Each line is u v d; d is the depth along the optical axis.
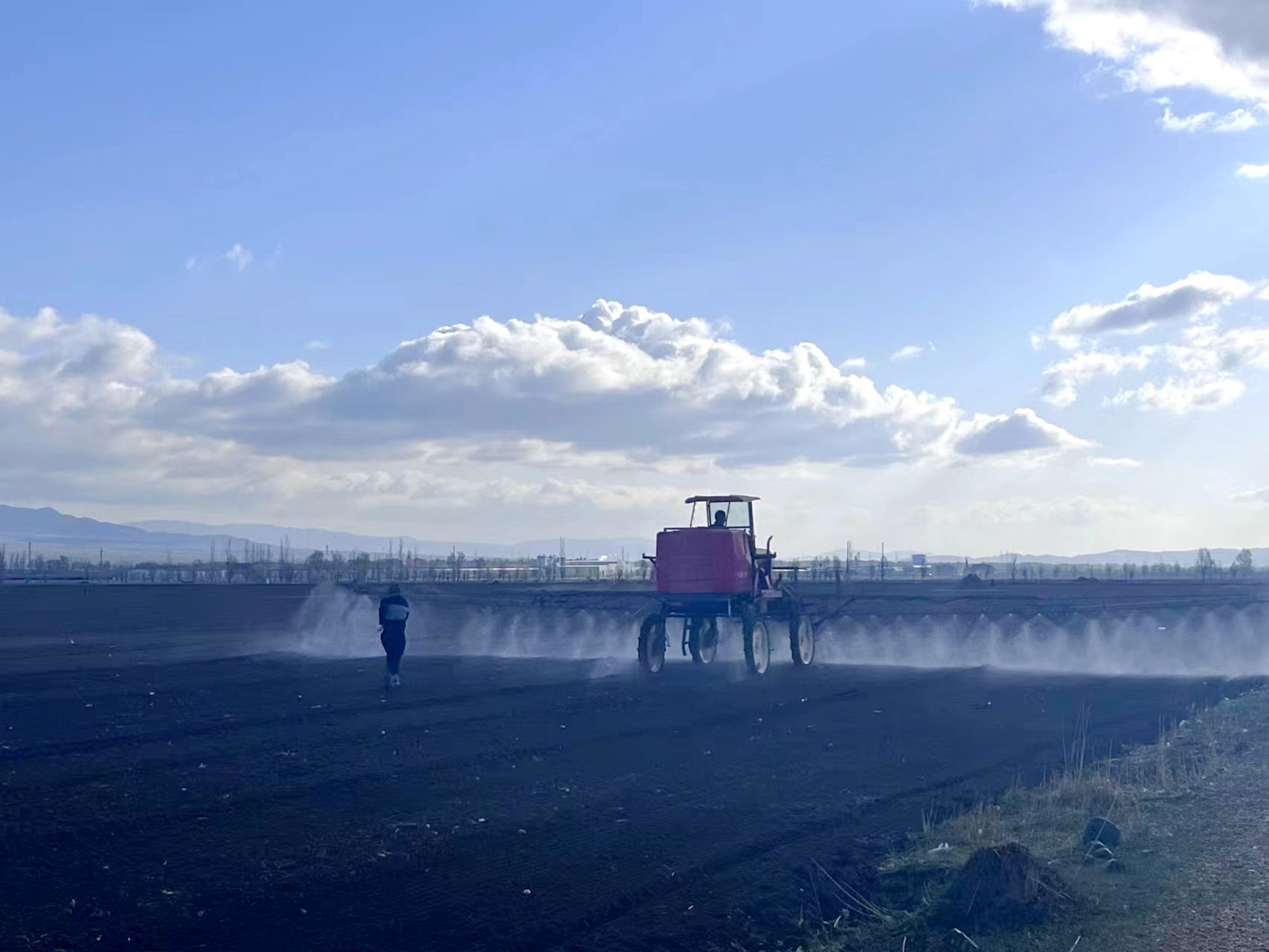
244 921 9.71
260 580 94.94
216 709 21.34
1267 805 13.15
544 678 26.95
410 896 10.38
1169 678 27.47
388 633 24.62
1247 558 114.25
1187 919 9.34
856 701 23.03
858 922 10.10
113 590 73.94
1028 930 9.33
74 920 9.65
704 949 9.43
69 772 15.46
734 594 28.25
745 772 15.83
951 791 14.80
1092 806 13.61
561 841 12.26
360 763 16.16
